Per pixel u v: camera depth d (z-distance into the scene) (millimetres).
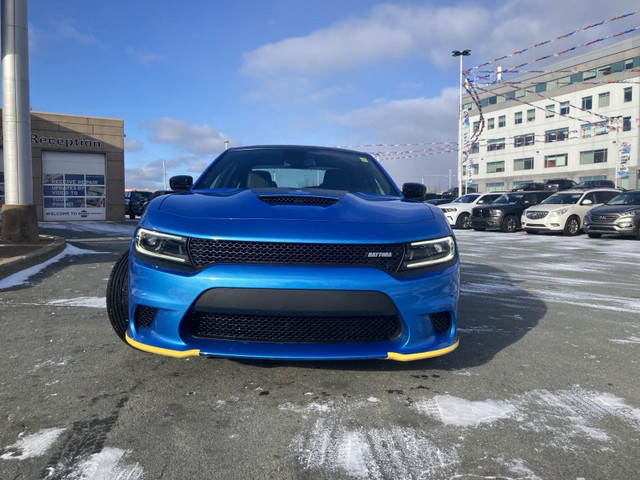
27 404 2074
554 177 46906
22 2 7594
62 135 20734
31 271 5723
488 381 2410
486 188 54906
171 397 2158
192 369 2502
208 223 2240
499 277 6043
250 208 2402
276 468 1604
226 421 1935
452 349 2330
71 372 2459
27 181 7848
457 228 18578
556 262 7730
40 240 8523
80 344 2926
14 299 4234
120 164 22109
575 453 1720
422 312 2217
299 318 2172
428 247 2307
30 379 2361
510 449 1739
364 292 2127
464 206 18438
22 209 7754
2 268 5215
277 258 2141
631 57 39844
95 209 21844
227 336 2184
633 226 11961
